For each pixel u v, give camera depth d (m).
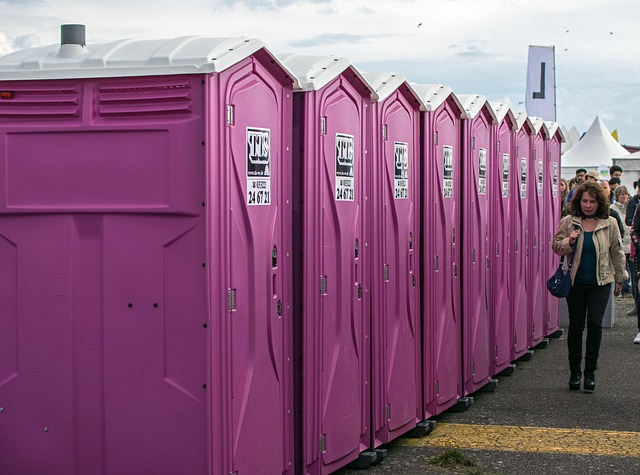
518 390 10.02
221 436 5.27
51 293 5.46
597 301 9.77
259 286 5.64
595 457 7.46
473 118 9.10
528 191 11.73
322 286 6.37
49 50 5.66
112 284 5.33
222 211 5.23
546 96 19.28
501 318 10.45
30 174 5.44
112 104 5.29
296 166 6.14
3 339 5.58
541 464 7.27
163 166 5.18
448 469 7.07
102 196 5.31
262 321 5.69
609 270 9.77
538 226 12.30
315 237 6.27
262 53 5.59
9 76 5.42
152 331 5.27
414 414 7.95
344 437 6.73
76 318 5.42
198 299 5.16
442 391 8.51
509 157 10.77
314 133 6.23
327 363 6.47
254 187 5.57
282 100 5.95
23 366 5.54
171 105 5.16
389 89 7.21
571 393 9.85
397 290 7.56
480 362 9.59
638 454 7.55
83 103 5.34
